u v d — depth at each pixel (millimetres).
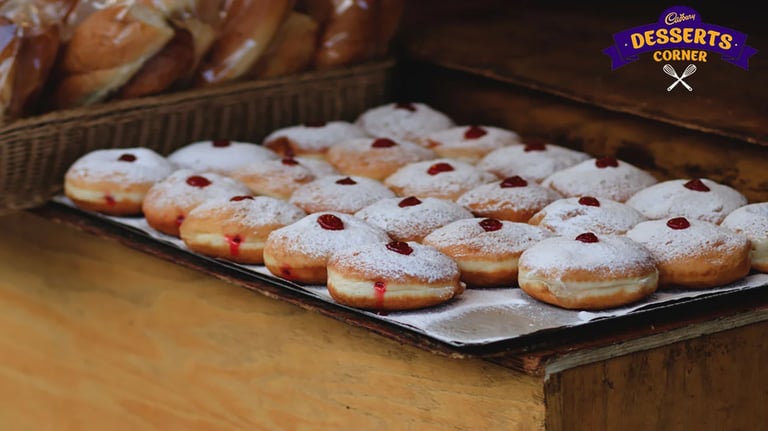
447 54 1817
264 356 1529
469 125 1814
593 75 1707
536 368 1321
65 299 1701
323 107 1811
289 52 1775
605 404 1365
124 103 1667
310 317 1480
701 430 1417
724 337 1404
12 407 1800
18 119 1616
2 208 1636
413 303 1381
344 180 1575
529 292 1391
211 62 1739
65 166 1659
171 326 1604
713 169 1592
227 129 1747
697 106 1609
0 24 1604
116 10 1650
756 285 1410
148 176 1604
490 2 1951
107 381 1685
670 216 1496
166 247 1544
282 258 1440
